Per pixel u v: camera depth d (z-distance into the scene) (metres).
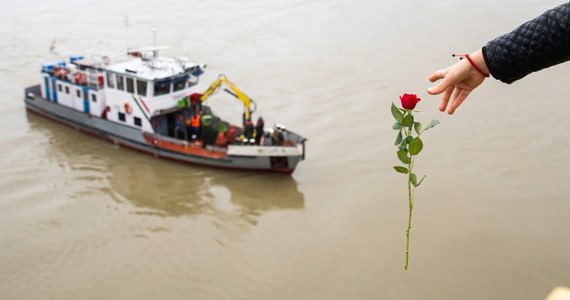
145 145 21.47
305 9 36.12
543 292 14.31
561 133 22.09
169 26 33.84
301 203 18.33
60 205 18.27
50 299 14.15
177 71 21.48
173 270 15.22
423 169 19.86
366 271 15.07
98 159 21.39
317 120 23.42
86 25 34.56
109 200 18.64
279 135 20.25
